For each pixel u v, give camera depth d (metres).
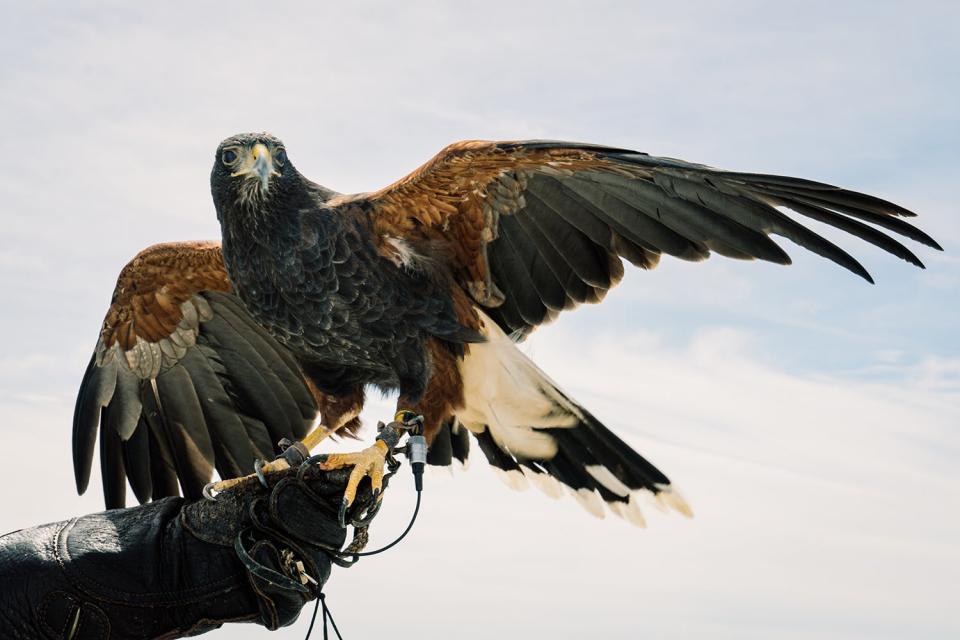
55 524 2.99
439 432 4.02
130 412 4.30
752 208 3.55
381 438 3.36
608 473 3.94
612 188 3.69
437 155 3.58
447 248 3.82
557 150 3.53
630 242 3.76
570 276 3.87
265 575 2.88
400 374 3.80
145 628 2.89
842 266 3.49
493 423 3.95
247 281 3.78
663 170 3.56
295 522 3.03
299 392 4.25
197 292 4.23
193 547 2.98
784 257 3.56
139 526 3.00
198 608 2.94
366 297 3.70
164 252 4.07
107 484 4.25
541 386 3.85
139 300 4.21
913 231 3.37
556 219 3.79
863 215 3.43
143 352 4.33
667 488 3.90
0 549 2.87
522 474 4.01
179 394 4.30
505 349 3.83
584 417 3.88
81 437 4.30
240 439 4.25
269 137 3.68
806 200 3.48
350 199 3.73
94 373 4.31
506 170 3.64
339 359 3.89
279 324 3.83
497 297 3.93
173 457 4.27
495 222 3.79
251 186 3.61
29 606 2.78
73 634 2.79
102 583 2.84
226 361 4.30
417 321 3.75
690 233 3.66
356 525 3.14
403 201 3.70
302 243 3.63
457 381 3.84
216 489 3.08
